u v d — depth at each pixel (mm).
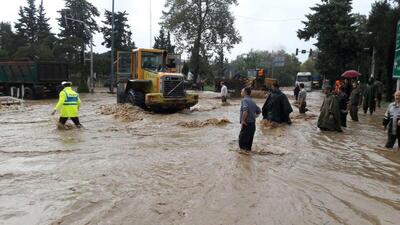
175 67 20766
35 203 5824
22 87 30047
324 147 10766
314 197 6379
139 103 19562
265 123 14789
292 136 12484
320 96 39750
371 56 42188
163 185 6820
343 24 45156
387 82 31641
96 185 6758
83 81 39219
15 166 8062
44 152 9500
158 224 5094
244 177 7430
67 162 8461
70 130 13102
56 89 30312
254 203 5984
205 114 18875
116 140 11320
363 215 5629
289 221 5320
